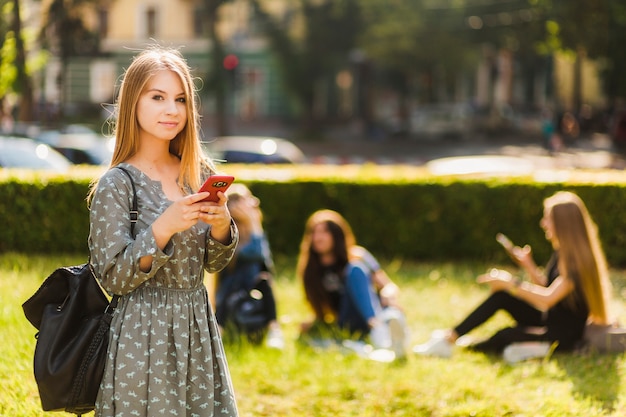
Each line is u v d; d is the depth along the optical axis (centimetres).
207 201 342
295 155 2334
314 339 769
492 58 4950
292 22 4203
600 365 673
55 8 2456
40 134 1859
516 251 775
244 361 681
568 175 1222
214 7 4009
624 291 1009
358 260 782
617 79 3556
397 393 607
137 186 358
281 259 1212
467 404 575
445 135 4550
